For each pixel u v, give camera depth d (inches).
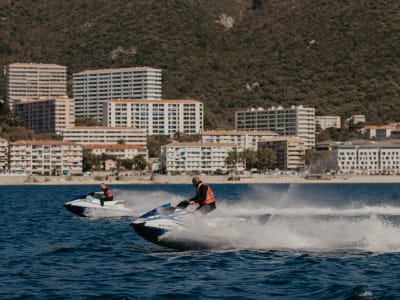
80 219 4010.8
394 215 4318.4
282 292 1863.9
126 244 2765.7
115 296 1823.3
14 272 2156.7
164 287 1924.2
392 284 1927.9
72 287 1934.1
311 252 2411.4
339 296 1807.3
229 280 2003.0
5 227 3599.9
